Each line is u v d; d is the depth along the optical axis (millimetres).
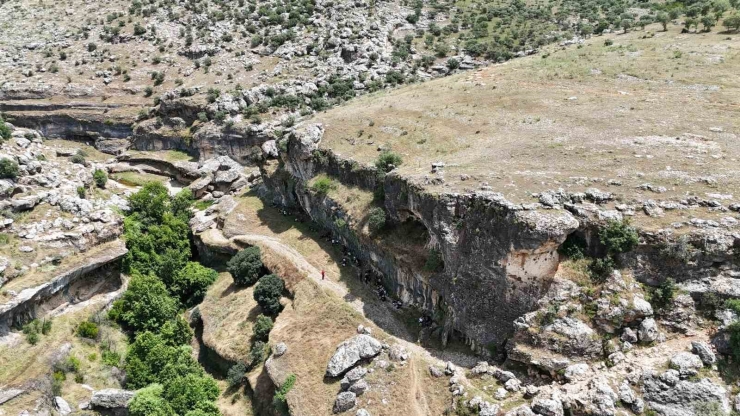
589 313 41594
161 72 126125
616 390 37438
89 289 64688
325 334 52812
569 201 45375
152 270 70750
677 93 66688
